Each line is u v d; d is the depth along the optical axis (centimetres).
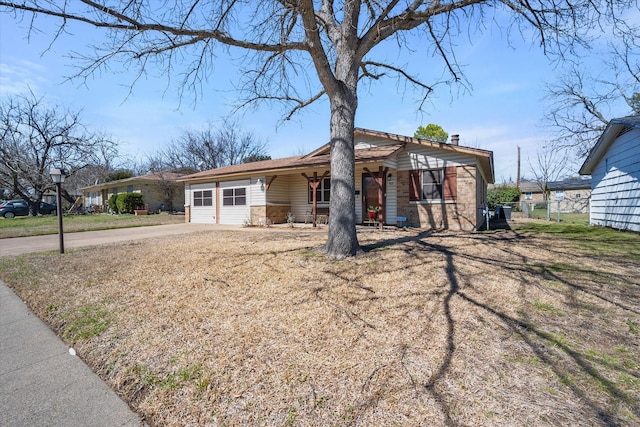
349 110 613
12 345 310
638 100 1731
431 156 1153
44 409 213
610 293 387
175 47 545
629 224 996
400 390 209
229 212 1602
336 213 601
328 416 190
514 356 248
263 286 434
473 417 183
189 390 221
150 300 397
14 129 2455
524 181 4294
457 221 1102
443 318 319
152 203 2842
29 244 960
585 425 176
